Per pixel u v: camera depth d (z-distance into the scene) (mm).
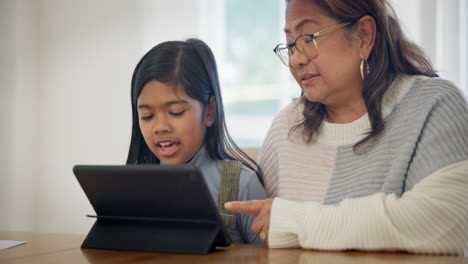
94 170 814
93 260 746
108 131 2672
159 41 2541
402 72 1101
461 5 1941
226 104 2490
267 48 2449
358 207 836
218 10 2449
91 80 2713
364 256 769
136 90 1190
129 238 838
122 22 2639
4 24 2826
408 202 830
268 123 2443
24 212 2818
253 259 733
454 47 1939
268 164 1248
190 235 798
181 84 1157
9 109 2832
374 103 1050
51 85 2795
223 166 1236
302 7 1041
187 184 753
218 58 2438
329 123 1136
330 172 1098
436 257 762
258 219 893
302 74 1058
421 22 1975
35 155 2816
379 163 1019
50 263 730
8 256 801
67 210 2756
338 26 1021
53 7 2797
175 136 1160
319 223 838
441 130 954
